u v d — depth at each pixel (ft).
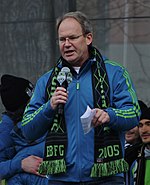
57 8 35.65
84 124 19.61
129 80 21.44
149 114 27.66
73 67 21.29
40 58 35.96
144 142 27.68
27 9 36.14
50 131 20.98
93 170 20.56
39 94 21.77
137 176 27.45
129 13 36.29
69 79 20.92
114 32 36.45
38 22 35.91
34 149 26.14
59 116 20.95
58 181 20.95
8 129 26.89
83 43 20.92
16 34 36.29
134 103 20.98
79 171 20.72
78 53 20.81
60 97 20.16
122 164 20.75
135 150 27.81
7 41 36.40
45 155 20.92
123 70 21.53
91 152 20.71
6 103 27.09
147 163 27.43
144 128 27.78
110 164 20.58
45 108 20.53
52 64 35.76
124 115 20.36
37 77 36.01
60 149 20.76
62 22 20.95
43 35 35.86
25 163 25.95
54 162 20.68
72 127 20.85
